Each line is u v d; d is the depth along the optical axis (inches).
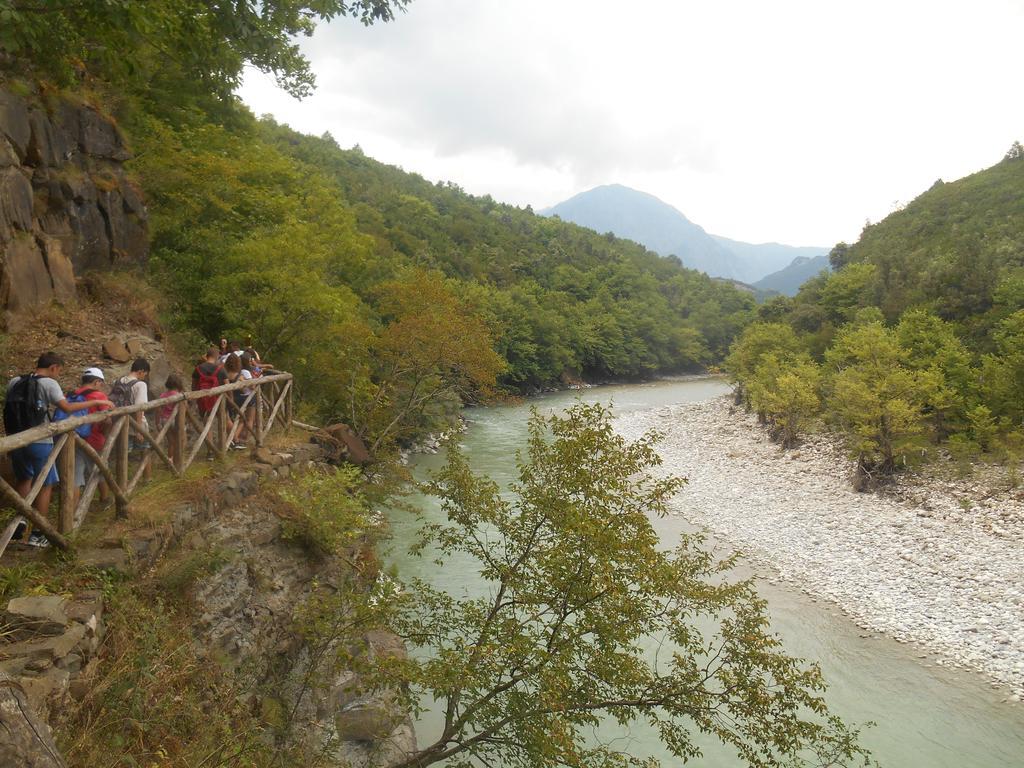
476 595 641.6
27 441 211.5
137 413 294.5
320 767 292.0
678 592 294.4
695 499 1179.9
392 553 754.8
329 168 4603.8
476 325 944.9
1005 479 1068.5
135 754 197.6
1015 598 721.6
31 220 450.0
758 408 1894.7
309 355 840.3
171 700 222.5
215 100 869.8
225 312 703.7
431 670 277.9
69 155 510.9
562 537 296.0
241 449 443.8
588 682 293.9
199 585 291.6
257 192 828.0
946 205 4047.7
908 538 924.6
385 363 982.4
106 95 607.5
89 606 221.0
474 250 4660.4
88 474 298.2
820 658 618.2
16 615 200.5
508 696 293.0
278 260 730.8
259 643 322.3
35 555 240.1
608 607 282.4
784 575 817.5
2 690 135.7
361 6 395.9
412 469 1193.4
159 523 288.7
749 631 285.3
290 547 395.5
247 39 382.6
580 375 3853.3
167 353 533.3
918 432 1285.7
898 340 1551.4
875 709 537.0
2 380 357.7
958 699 551.8
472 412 2201.0
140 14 284.4
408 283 948.6
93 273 528.4
